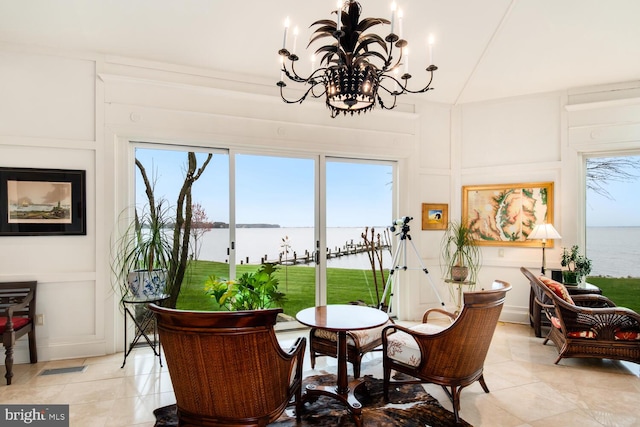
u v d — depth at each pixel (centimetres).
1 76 306
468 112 463
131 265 330
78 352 322
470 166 461
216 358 160
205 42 332
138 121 340
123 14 293
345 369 229
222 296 259
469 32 340
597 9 309
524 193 433
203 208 375
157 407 235
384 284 444
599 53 355
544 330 398
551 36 341
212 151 380
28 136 312
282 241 403
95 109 329
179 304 363
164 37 321
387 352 250
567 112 418
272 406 174
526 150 436
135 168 355
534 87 420
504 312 442
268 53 351
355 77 196
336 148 413
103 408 234
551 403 241
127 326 348
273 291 268
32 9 278
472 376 231
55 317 318
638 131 390
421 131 453
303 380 273
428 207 454
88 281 327
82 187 326
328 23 194
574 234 412
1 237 306
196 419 173
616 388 263
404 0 300
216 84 369
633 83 397
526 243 430
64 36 308
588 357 298
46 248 317
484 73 399
